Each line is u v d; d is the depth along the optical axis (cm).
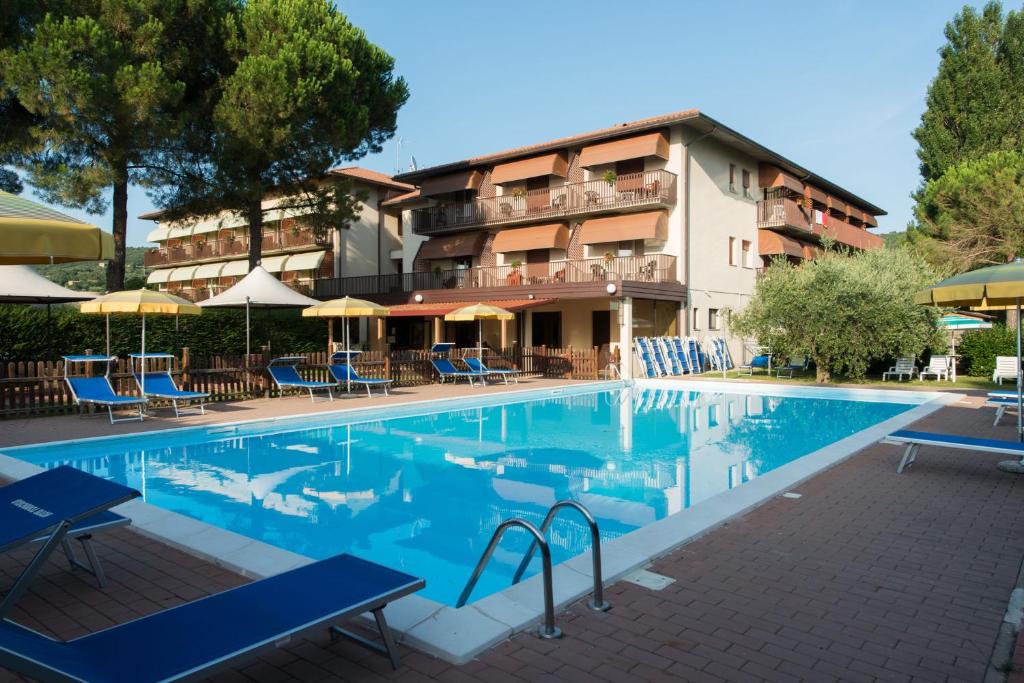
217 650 282
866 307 2175
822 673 353
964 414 1438
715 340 3028
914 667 359
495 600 437
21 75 1808
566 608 436
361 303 1956
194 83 2370
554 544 666
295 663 364
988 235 2858
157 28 2036
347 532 710
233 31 2266
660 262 2745
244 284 2011
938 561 527
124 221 2353
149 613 432
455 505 817
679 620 418
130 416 1440
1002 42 3434
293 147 2372
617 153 2862
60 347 1842
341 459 1102
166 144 2197
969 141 3400
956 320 2514
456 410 1777
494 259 3362
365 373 2145
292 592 344
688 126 2886
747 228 3431
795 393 2091
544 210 3080
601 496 863
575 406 1875
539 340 3288
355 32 2625
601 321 3053
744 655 372
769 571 505
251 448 1200
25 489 453
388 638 356
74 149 2067
